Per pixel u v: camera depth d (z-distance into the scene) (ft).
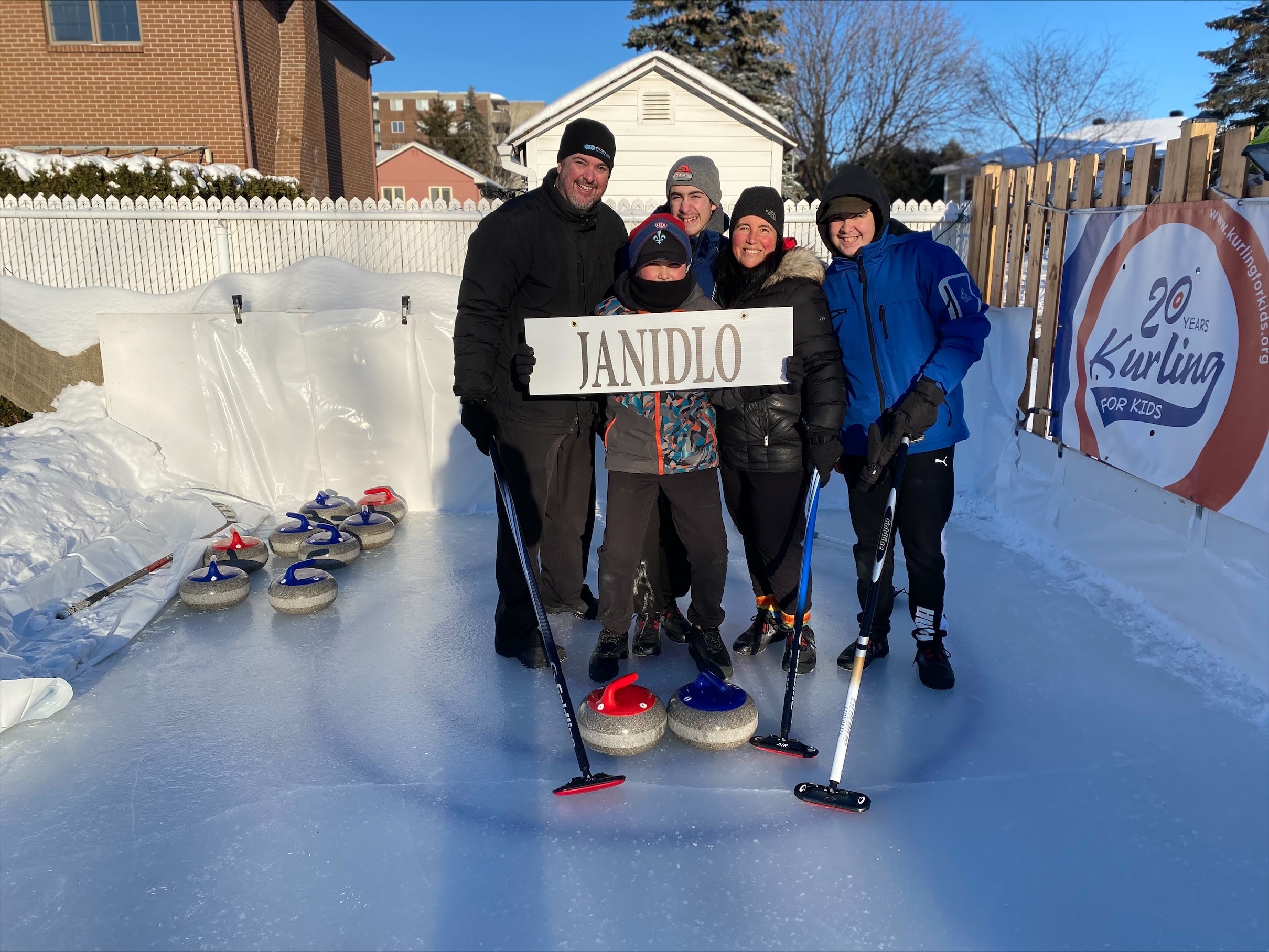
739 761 7.79
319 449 15.87
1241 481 9.26
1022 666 9.62
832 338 8.57
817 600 11.62
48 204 30.78
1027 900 5.99
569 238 8.81
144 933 5.76
